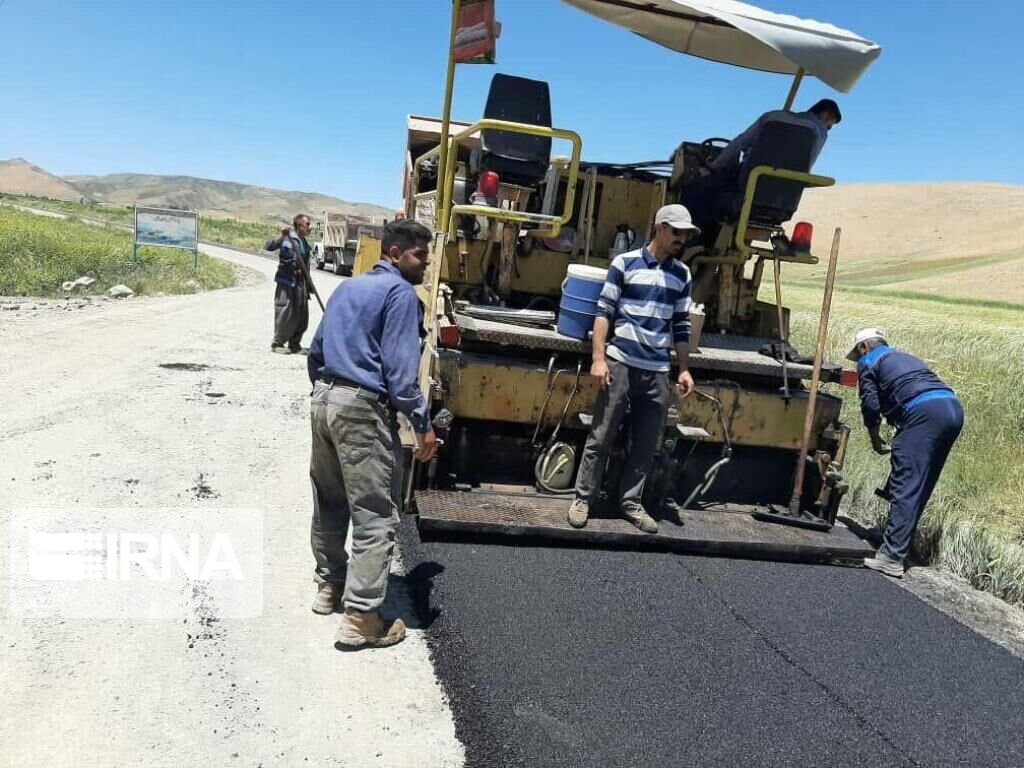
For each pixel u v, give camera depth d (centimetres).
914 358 522
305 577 393
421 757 269
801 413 514
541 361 496
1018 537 571
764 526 510
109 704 277
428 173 749
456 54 512
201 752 258
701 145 584
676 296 457
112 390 723
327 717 285
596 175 593
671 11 573
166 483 494
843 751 301
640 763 279
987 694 356
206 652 317
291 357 1004
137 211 1916
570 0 564
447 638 350
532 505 482
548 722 296
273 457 572
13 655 299
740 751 293
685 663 351
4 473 479
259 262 3522
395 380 318
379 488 329
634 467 477
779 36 473
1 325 1016
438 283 500
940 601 466
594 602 401
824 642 388
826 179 505
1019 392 986
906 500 497
